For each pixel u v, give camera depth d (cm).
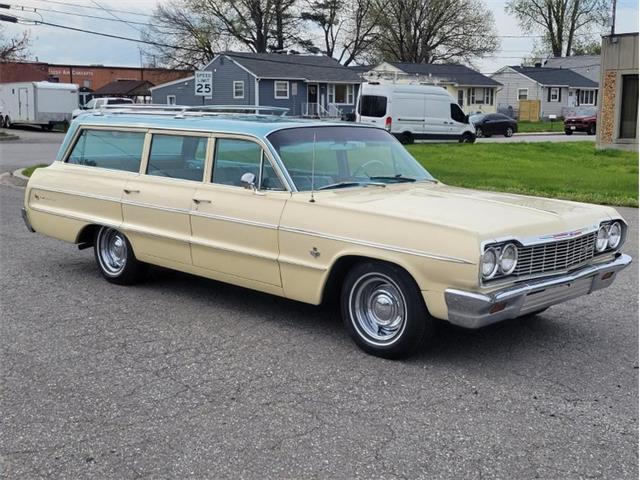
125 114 715
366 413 409
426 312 472
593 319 597
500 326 575
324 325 573
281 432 386
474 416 405
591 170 1870
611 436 382
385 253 474
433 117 3241
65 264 797
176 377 464
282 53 5500
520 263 464
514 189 1456
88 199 700
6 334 551
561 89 6259
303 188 542
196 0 5966
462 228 445
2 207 1235
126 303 638
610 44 2423
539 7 7362
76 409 416
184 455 362
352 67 6053
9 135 3850
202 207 590
